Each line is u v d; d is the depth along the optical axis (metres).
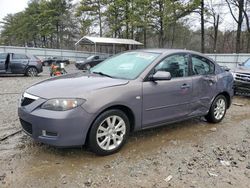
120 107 4.01
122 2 37.66
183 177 3.47
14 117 5.70
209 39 42.94
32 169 3.47
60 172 3.43
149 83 4.29
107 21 41.97
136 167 3.65
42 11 53.34
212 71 5.59
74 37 54.62
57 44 55.06
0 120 5.47
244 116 6.68
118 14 40.09
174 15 31.48
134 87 4.08
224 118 6.35
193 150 4.32
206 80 5.30
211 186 3.29
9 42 74.44
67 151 3.99
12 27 71.31
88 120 3.61
